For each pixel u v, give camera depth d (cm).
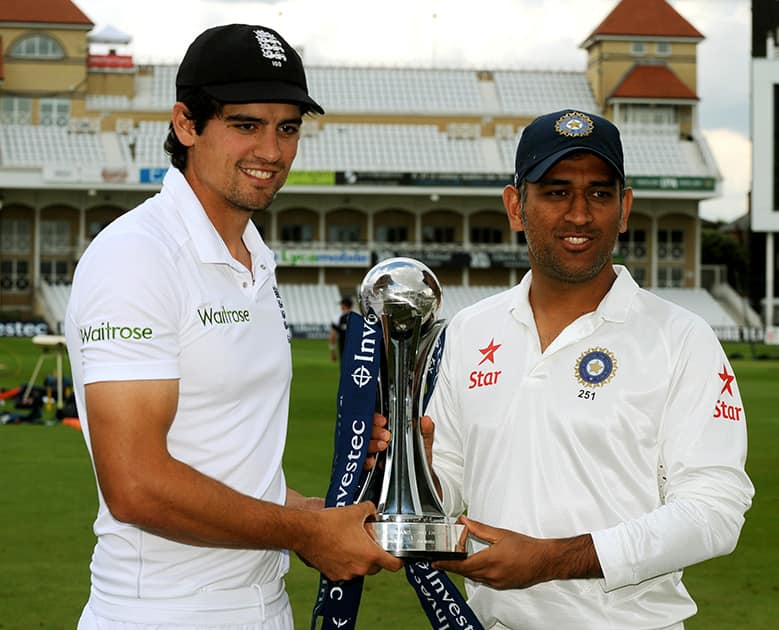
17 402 1919
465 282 7112
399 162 7038
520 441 340
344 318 2778
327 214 7238
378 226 7269
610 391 333
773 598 693
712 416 327
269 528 287
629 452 331
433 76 7519
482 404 350
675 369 332
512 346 349
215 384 302
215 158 308
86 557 785
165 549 301
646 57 7281
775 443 1570
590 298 345
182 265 302
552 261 336
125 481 279
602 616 331
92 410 286
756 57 5947
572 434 334
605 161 328
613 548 309
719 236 9181
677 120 7294
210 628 303
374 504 325
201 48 304
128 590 302
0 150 6706
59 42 6844
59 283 6762
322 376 2984
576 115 331
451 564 307
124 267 290
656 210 7131
